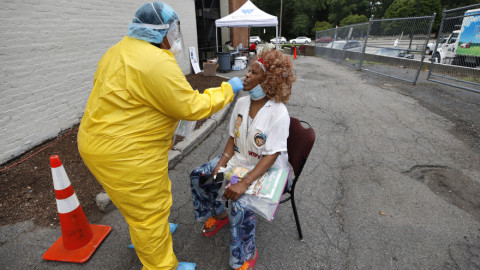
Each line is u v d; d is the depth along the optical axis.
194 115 1.46
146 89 1.32
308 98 6.69
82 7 4.22
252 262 1.98
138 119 1.38
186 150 3.77
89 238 2.19
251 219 1.81
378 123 4.94
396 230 2.37
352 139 4.26
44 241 2.22
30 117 3.46
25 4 3.30
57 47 3.81
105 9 4.75
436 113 5.43
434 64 8.75
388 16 48.06
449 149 3.87
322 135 4.42
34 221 2.42
